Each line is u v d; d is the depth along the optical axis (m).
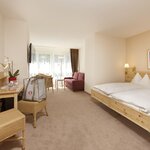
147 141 2.07
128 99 2.49
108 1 2.48
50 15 3.14
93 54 4.87
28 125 2.60
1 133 1.60
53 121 2.79
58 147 1.91
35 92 2.72
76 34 4.93
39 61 7.72
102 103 3.81
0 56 3.09
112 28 4.14
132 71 4.89
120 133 2.31
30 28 4.20
